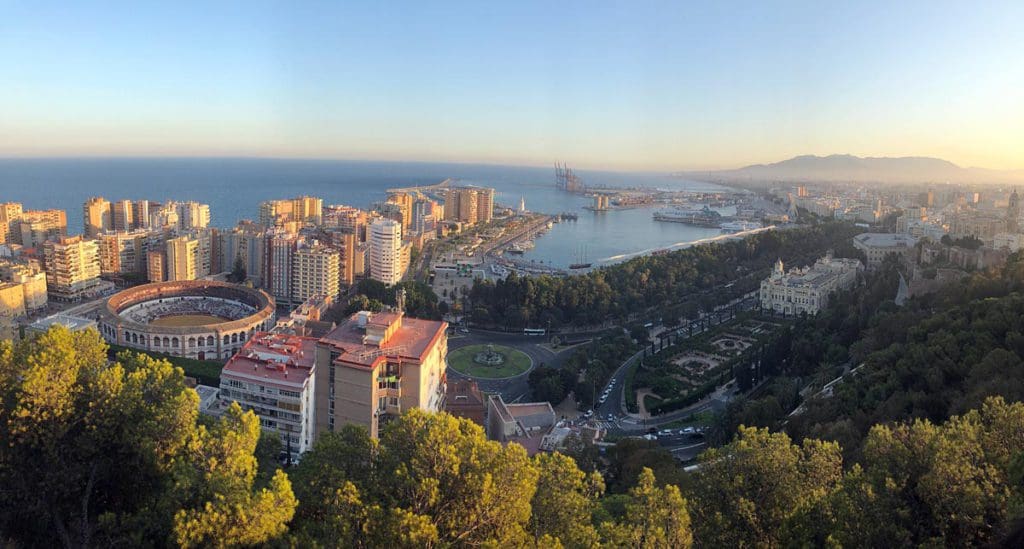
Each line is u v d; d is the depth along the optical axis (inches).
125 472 5083.7
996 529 3929.6
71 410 4881.9
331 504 4151.1
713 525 4421.8
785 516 4389.8
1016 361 7495.1
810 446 5108.3
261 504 3917.3
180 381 5526.6
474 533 3973.9
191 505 4249.5
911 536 4072.3
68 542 4795.8
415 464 4217.5
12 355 5098.4
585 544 3978.8
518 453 4269.2
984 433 5049.2
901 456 4719.5
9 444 4776.1
